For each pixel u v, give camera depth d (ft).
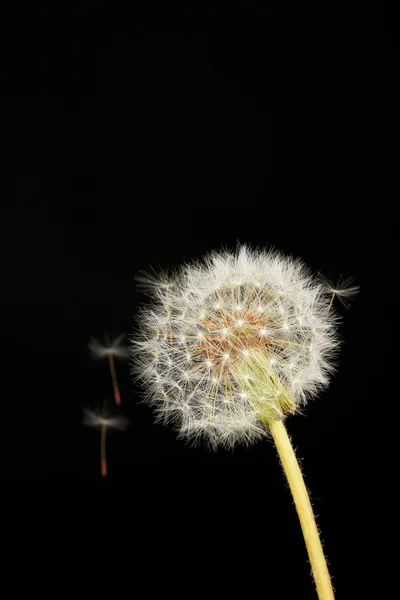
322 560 0.72
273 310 0.76
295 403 0.76
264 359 0.75
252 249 0.96
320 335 0.76
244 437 0.75
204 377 0.76
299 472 0.73
